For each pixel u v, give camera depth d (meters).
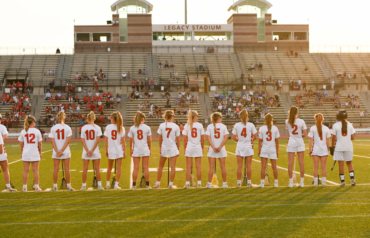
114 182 8.91
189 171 8.48
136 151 8.34
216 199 7.17
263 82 40.12
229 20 51.62
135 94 37.75
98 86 38.56
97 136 8.38
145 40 48.00
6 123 32.56
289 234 5.05
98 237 5.00
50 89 37.56
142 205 6.71
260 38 49.47
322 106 37.88
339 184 9.06
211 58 45.72
